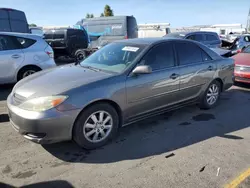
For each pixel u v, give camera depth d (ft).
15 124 10.28
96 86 10.72
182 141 12.03
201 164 10.00
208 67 15.70
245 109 16.92
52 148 11.14
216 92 16.96
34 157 10.39
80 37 45.52
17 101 10.47
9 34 20.51
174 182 8.84
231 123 14.38
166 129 13.39
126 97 11.66
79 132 10.48
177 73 13.80
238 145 11.68
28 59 20.98
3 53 19.80
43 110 9.64
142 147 11.39
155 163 10.05
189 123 14.28
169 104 13.94
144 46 13.12
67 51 43.80
